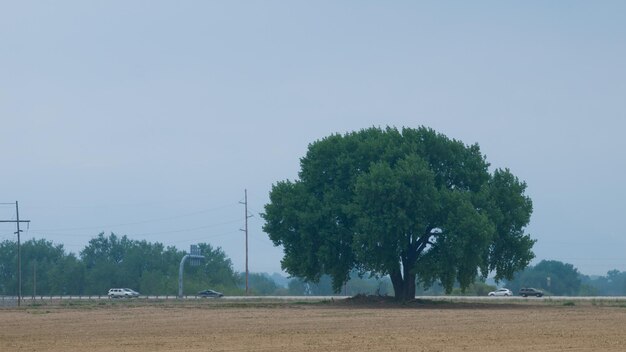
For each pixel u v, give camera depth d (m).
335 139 94.56
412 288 92.50
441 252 87.19
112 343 38.25
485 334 42.03
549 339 38.91
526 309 74.06
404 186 86.25
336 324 51.34
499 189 91.62
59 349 35.75
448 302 90.69
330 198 91.56
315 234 92.06
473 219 84.75
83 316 64.00
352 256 92.81
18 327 50.53
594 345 36.00
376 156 93.00
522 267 92.31
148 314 66.44
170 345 36.91
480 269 90.31
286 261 93.81
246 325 50.59
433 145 93.00
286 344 36.88
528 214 92.06
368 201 87.31
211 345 36.72
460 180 93.12
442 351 33.47
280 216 93.38
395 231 87.06
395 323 52.22
